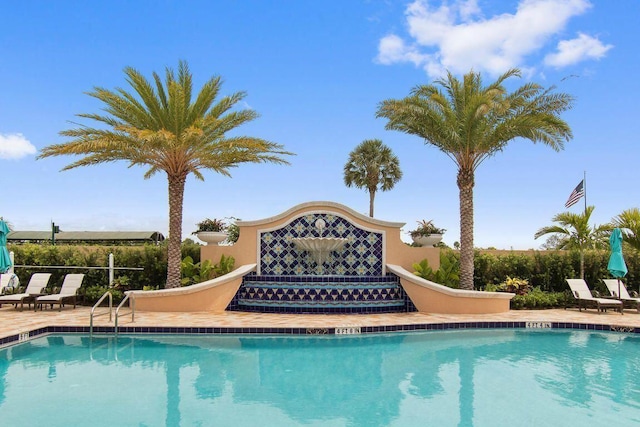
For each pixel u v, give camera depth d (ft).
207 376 23.70
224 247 50.98
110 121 48.60
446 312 44.09
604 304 44.45
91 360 27.02
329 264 49.01
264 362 26.68
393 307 44.93
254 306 44.39
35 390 21.13
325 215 49.44
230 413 18.31
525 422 17.44
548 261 54.90
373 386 22.12
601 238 53.78
